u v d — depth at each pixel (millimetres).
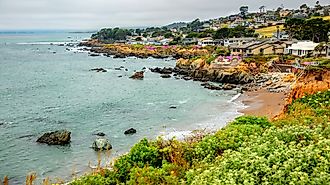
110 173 13977
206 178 9781
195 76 86500
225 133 14773
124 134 39281
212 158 12992
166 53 148250
